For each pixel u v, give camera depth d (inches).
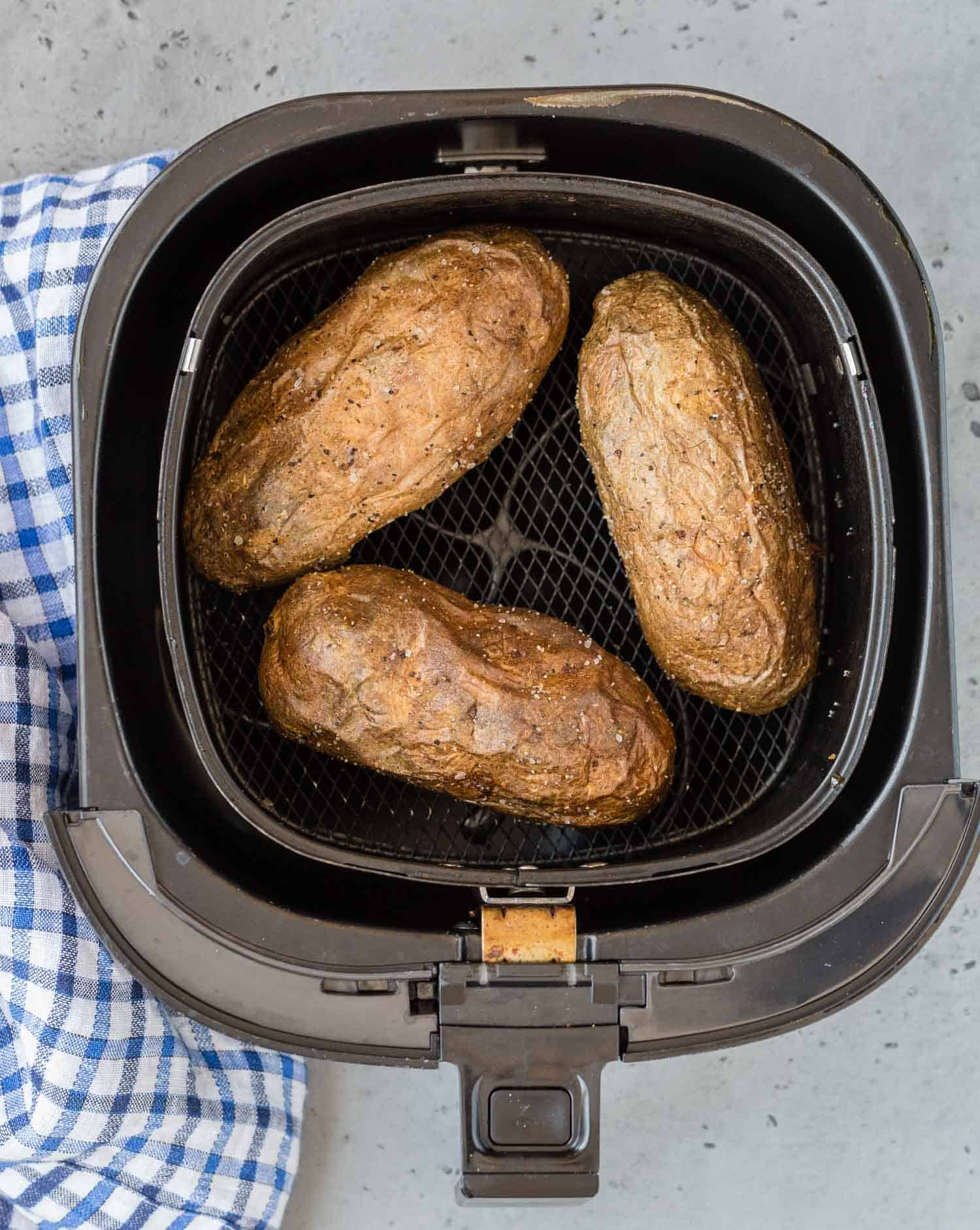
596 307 34.8
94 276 32.2
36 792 40.3
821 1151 46.8
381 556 38.5
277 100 46.7
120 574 33.7
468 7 46.6
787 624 34.1
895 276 33.1
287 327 37.8
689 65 46.8
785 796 36.4
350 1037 32.1
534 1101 31.8
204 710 36.7
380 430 33.4
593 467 35.0
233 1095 42.1
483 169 33.8
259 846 36.3
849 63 46.7
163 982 31.8
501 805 34.6
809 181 33.1
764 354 39.0
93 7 46.6
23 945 39.2
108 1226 41.6
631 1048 32.1
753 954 32.3
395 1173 46.4
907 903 32.7
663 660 35.1
